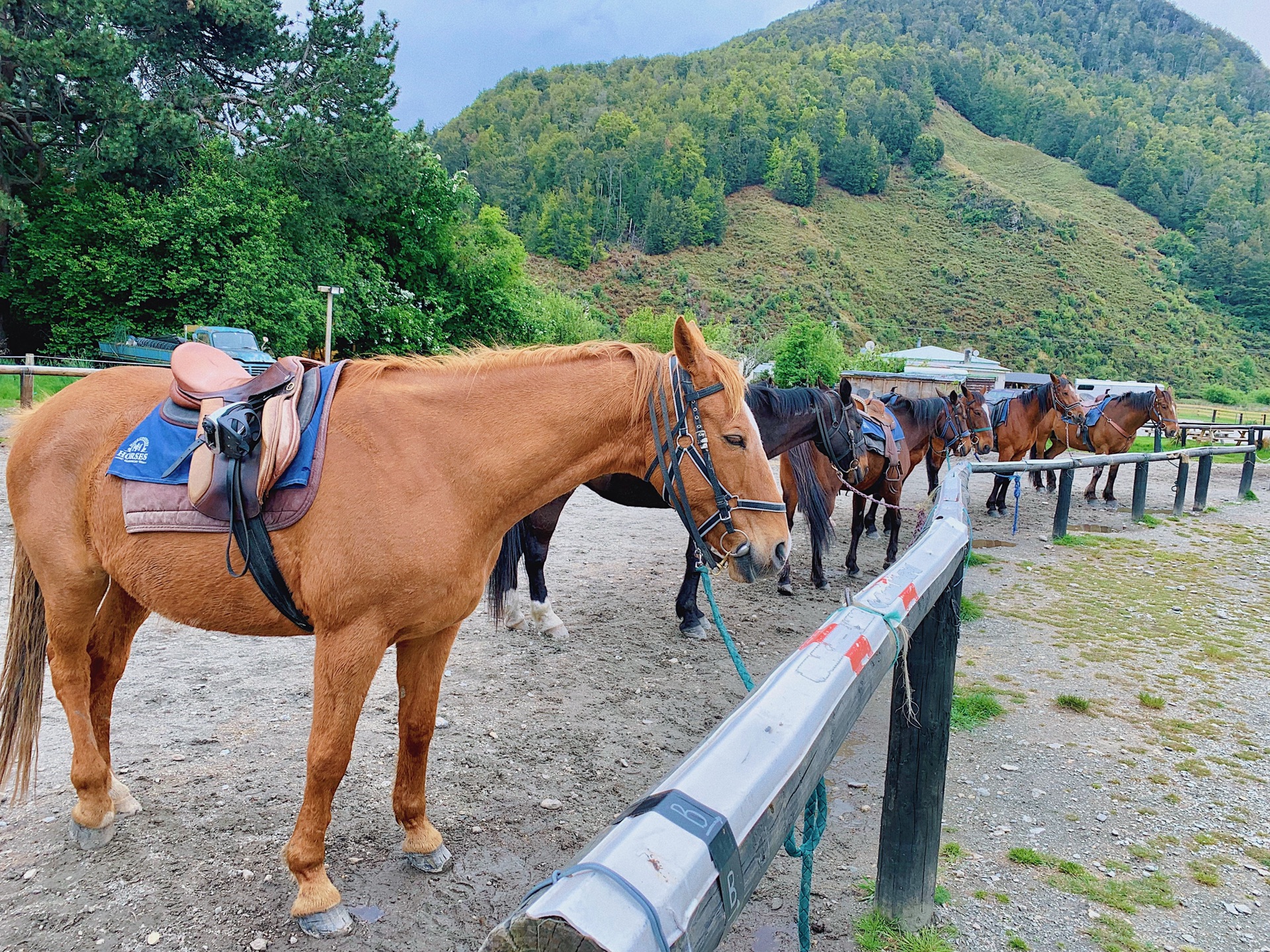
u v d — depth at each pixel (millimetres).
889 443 7129
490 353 2395
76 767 2445
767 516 2330
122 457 2240
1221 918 2564
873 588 1744
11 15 16938
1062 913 2557
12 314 19094
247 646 4484
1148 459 10266
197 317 18562
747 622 5602
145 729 3344
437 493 2131
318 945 2152
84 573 2363
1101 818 3199
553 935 550
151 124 17656
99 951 2068
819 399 5910
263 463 2035
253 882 2393
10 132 17734
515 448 2238
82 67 16484
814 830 1322
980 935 2414
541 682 4281
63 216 17750
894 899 2387
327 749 2098
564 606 5707
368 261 23391
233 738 3316
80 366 16281
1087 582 7277
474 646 4785
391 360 2373
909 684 2010
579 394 2324
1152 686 4742
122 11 18547
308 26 21922
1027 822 3150
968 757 3732
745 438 2318
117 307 18359
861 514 7152
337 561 2039
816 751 1069
